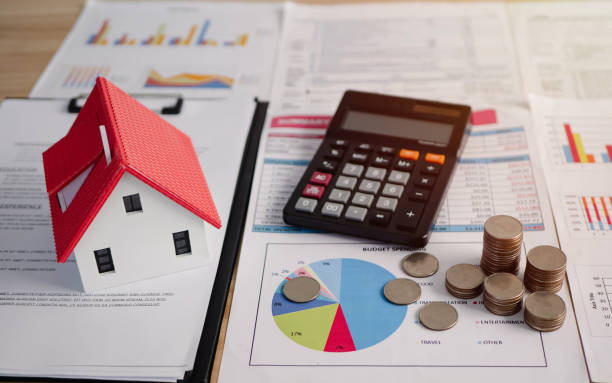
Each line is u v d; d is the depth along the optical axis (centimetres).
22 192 71
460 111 72
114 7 108
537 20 97
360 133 72
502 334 53
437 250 61
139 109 61
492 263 57
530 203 66
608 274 58
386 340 53
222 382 51
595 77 85
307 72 90
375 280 59
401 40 95
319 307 57
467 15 100
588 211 64
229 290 60
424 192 64
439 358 52
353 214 63
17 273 61
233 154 74
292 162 73
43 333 55
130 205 56
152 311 57
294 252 62
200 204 57
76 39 100
